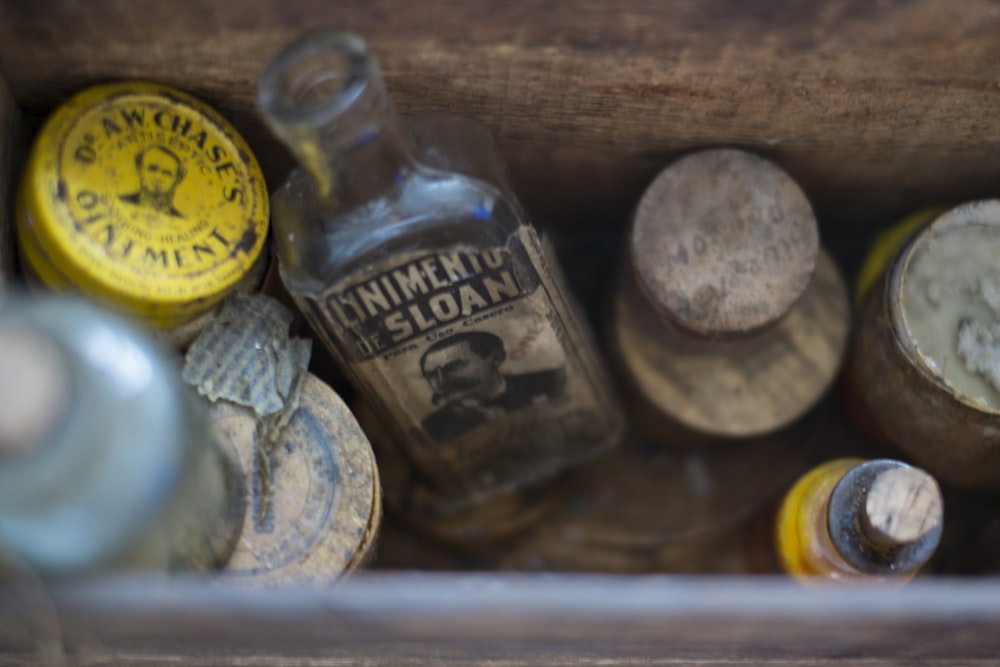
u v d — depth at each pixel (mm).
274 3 325
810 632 301
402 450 394
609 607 289
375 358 352
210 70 341
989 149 371
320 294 334
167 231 332
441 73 346
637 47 339
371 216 325
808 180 388
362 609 289
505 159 366
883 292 366
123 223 328
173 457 280
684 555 424
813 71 344
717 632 302
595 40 337
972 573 379
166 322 333
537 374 370
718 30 334
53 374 268
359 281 333
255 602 287
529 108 359
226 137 344
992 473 372
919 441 371
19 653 309
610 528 429
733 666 327
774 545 377
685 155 376
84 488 271
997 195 390
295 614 288
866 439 397
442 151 332
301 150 309
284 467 335
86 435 269
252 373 339
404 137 323
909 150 372
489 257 333
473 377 365
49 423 266
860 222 407
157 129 338
